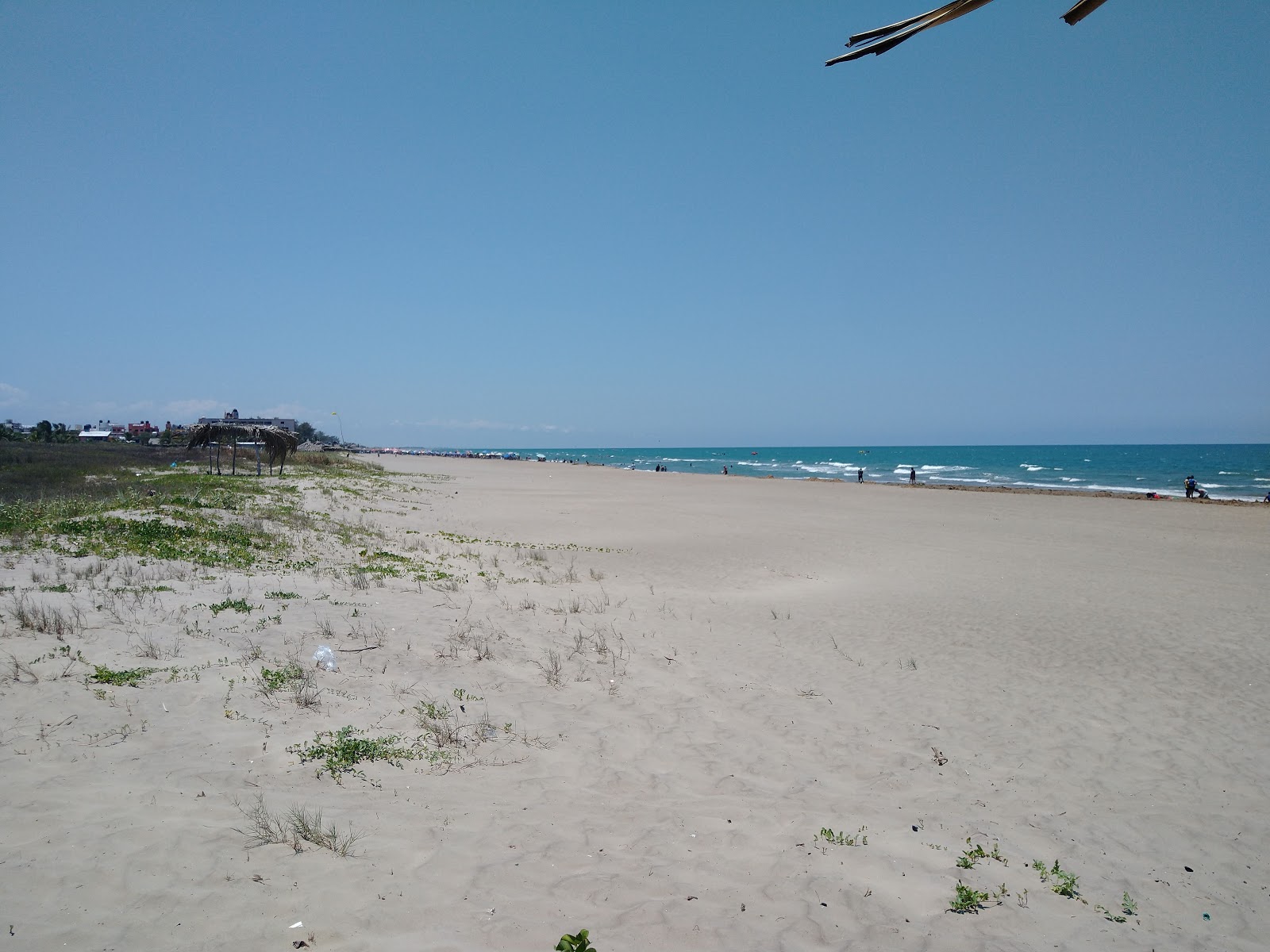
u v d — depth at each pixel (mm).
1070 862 5184
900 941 4137
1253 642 11047
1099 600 14023
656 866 4793
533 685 8375
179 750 5746
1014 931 4316
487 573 15203
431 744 6547
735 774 6441
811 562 18781
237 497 22422
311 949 3631
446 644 9500
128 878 4020
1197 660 10086
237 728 6305
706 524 26750
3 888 3799
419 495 34250
